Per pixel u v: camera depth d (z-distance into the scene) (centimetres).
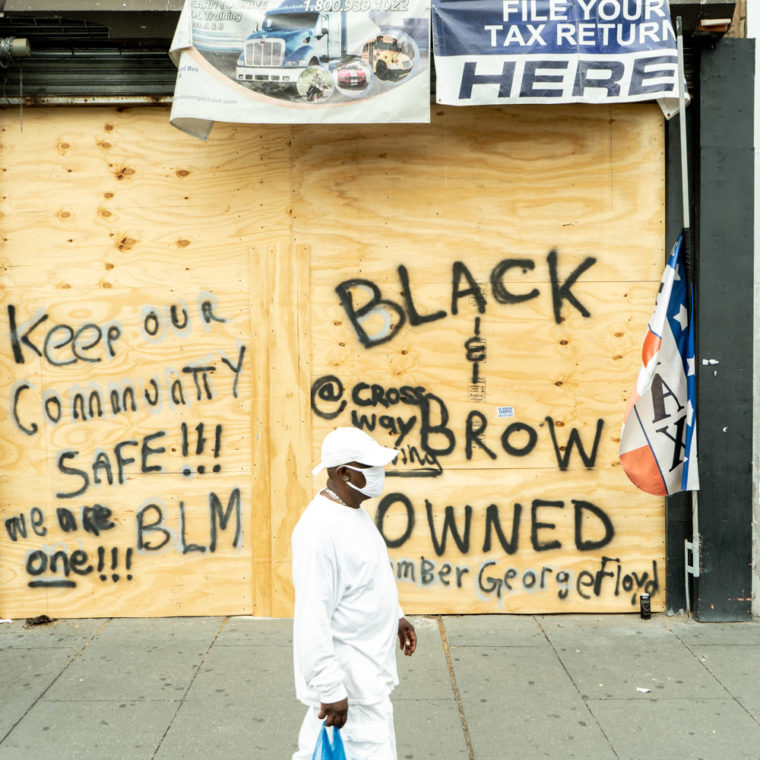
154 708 404
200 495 516
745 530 504
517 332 512
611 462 514
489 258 510
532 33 468
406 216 509
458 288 511
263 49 464
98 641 484
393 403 514
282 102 467
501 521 516
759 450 506
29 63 495
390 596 286
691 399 478
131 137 508
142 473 515
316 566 266
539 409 514
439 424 514
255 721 391
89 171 509
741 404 501
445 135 507
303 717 395
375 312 511
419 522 516
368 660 275
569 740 374
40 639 488
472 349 512
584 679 434
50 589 518
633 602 520
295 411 512
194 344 513
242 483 516
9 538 517
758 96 495
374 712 276
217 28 463
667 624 505
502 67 469
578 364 512
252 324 511
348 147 508
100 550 517
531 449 514
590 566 518
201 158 509
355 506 286
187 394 514
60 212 510
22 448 514
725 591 507
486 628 501
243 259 511
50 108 507
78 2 472
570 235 509
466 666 450
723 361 499
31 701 411
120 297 512
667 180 505
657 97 470
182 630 500
